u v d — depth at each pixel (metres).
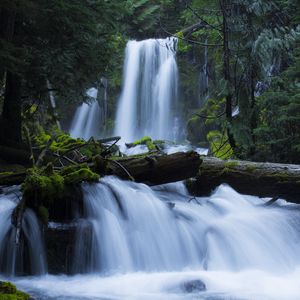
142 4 28.58
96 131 26.03
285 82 11.13
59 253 6.28
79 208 6.87
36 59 11.22
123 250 6.61
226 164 8.59
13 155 11.00
